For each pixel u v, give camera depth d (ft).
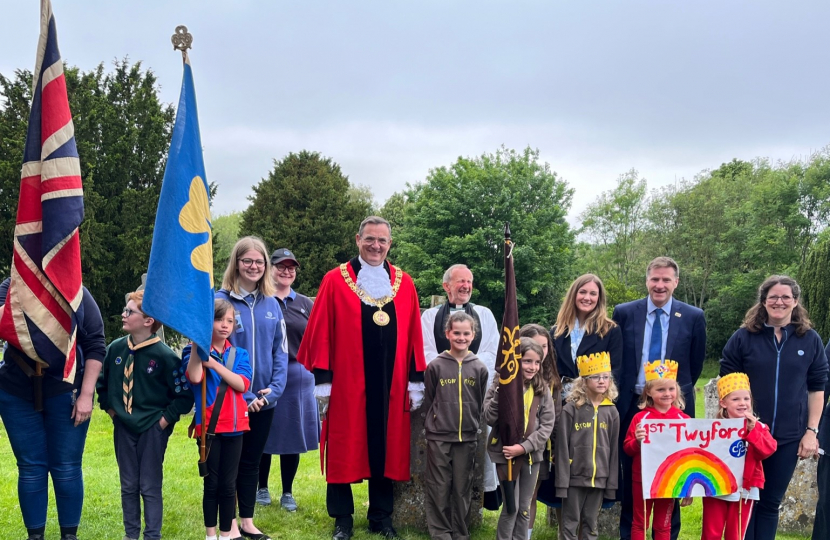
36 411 13.76
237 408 14.26
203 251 13.53
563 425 15.66
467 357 16.33
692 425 15.14
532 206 107.24
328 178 102.47
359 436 16.48
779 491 15.48
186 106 13.71
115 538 15.47
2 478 21.24
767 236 113.80
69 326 13.07
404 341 16.92
